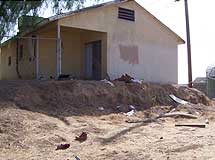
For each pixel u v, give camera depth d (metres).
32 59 24.44
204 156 10.08
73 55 25.06
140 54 24.84
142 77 24.86
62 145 12.21
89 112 17.41
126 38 24.22
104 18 23.28
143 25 25.16
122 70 23.83
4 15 6.99
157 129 14.30
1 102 15.96
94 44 24.39
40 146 12.46
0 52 29.45
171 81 26.52
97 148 11.89
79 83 19.11
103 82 20.34
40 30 22.88
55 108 16.92
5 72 29.94
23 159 11.12
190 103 22.22
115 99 19.69
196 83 31.91
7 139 12.92
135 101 20.41
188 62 27.56
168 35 26.56
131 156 10.65
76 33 25.11
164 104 21.47
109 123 15.81
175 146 11.32
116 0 23.34
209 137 12.23
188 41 27.59
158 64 25.83
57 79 20.56
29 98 17.03
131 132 13.80
